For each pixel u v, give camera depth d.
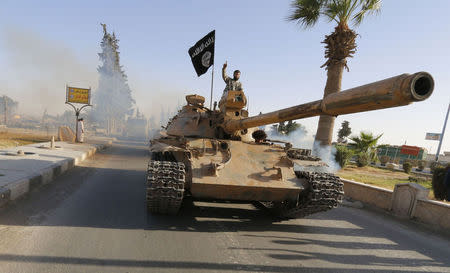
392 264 4.20
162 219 5.16
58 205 5.37
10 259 3.21
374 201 7.87
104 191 6.79
